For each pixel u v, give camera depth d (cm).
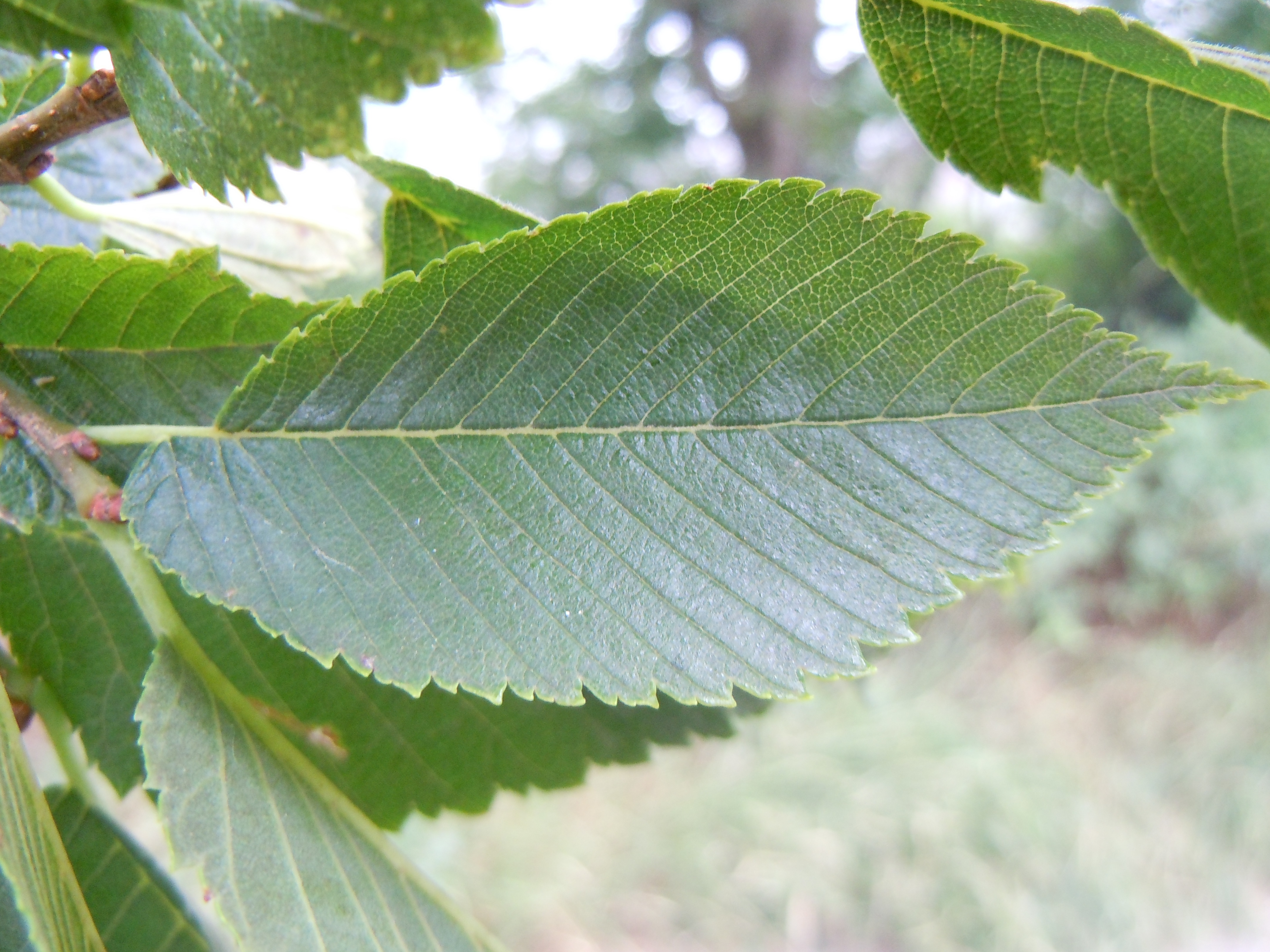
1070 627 114
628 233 10
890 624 11
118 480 11
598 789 93
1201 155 12
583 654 10
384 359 11
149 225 15
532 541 11
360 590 10
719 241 11
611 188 138
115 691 13
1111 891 82
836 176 134
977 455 11
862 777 91
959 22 11
